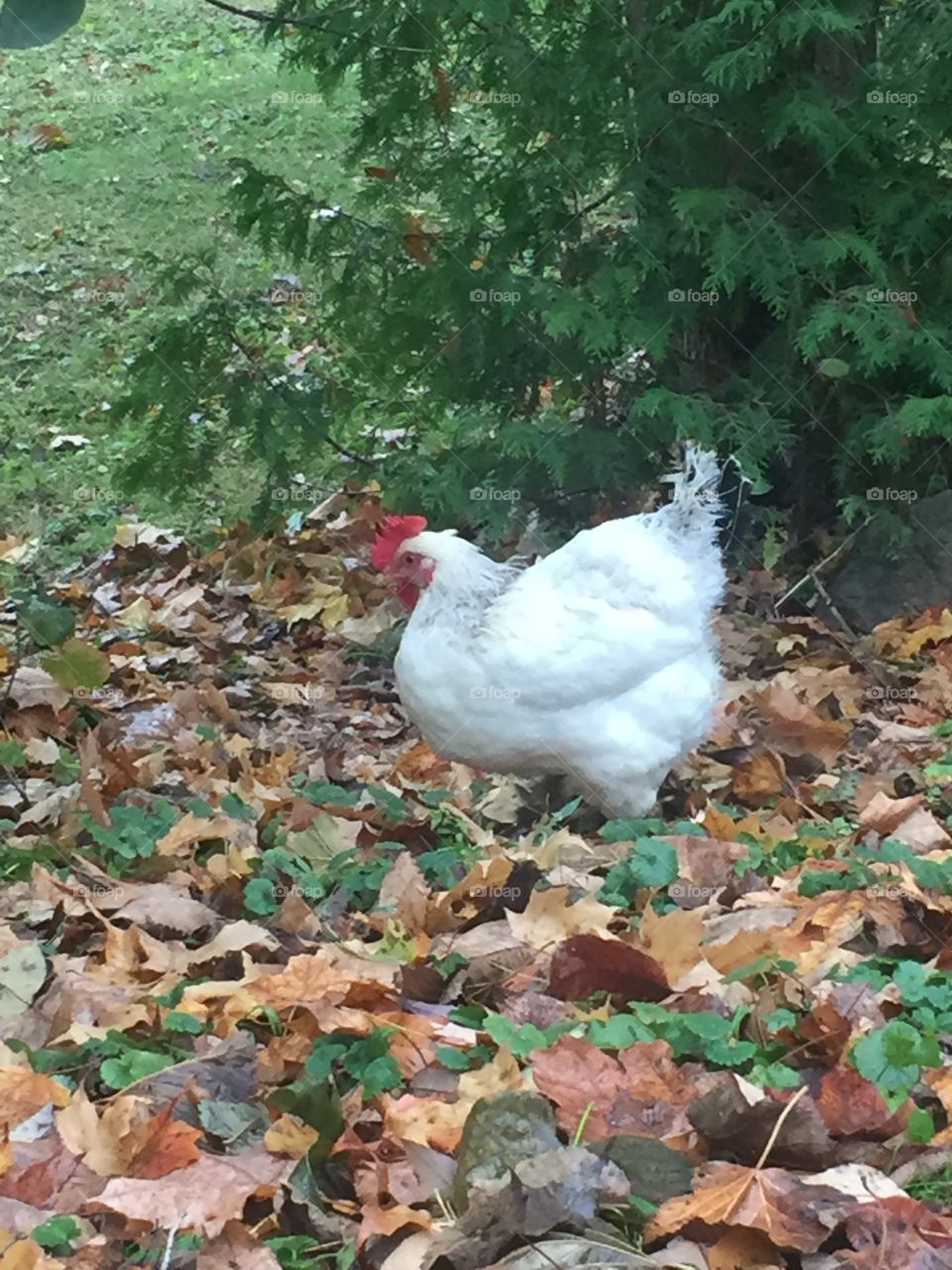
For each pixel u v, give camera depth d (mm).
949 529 2666
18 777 2162
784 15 2492
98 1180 1345
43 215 4574
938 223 2684
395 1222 1297
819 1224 1283
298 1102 1383
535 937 1672
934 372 2586
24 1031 1562
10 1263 1251
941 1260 1252
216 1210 1296
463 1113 1407
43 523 3078
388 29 2631
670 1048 1440
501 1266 1260
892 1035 1433
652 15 2654
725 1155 1362
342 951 1656
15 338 4012
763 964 1583
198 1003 1554
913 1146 1372
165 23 6023
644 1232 1293
